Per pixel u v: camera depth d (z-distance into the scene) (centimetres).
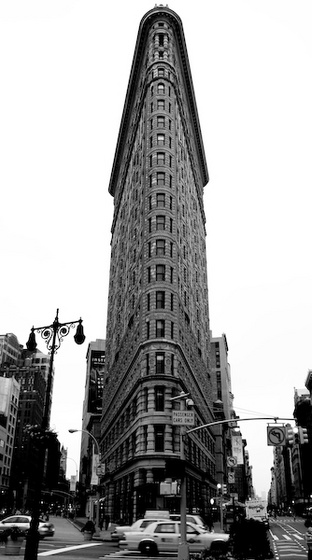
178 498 5375
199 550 2764
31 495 17188
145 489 5447
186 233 8288
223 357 17488
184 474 2173
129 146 10475
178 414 2350
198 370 8712
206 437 9119
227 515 6662
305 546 3847
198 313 9369
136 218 8312
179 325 6788
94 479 5041
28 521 3994
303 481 15288
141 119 8956
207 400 9969
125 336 8544
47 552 2816
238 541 2039
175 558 2611
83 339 2380
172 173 7681
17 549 2497
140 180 8275
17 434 18188
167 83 8581
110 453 9231
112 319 11431
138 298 7219
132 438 6600
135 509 5634
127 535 2892
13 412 15975
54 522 8538
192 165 10431
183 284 7544
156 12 9706
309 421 15025
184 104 10050
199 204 11400
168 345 6328
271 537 5072
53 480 3127
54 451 3216
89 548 3212
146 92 8731
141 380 6175
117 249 11556
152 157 7731
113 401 9669
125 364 8181
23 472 17012
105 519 6059
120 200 11656
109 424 9838
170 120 8206
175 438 5781
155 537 2841
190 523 2916
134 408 6719
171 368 6228
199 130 11688
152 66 8881
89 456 14038
